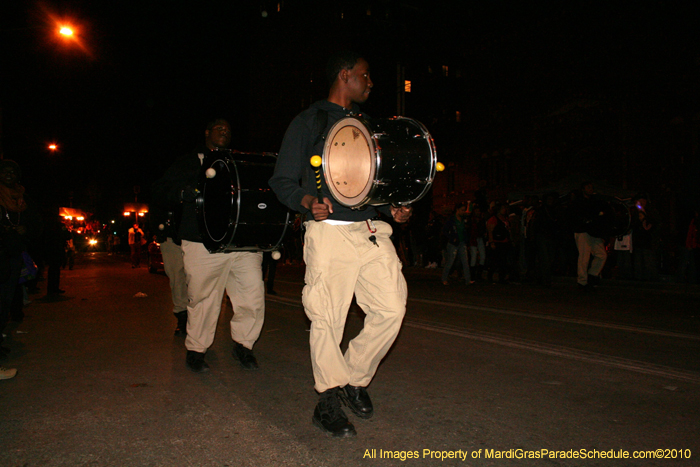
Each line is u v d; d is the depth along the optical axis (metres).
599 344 5.22
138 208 38.44
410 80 36.69
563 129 22.52
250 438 2.91
